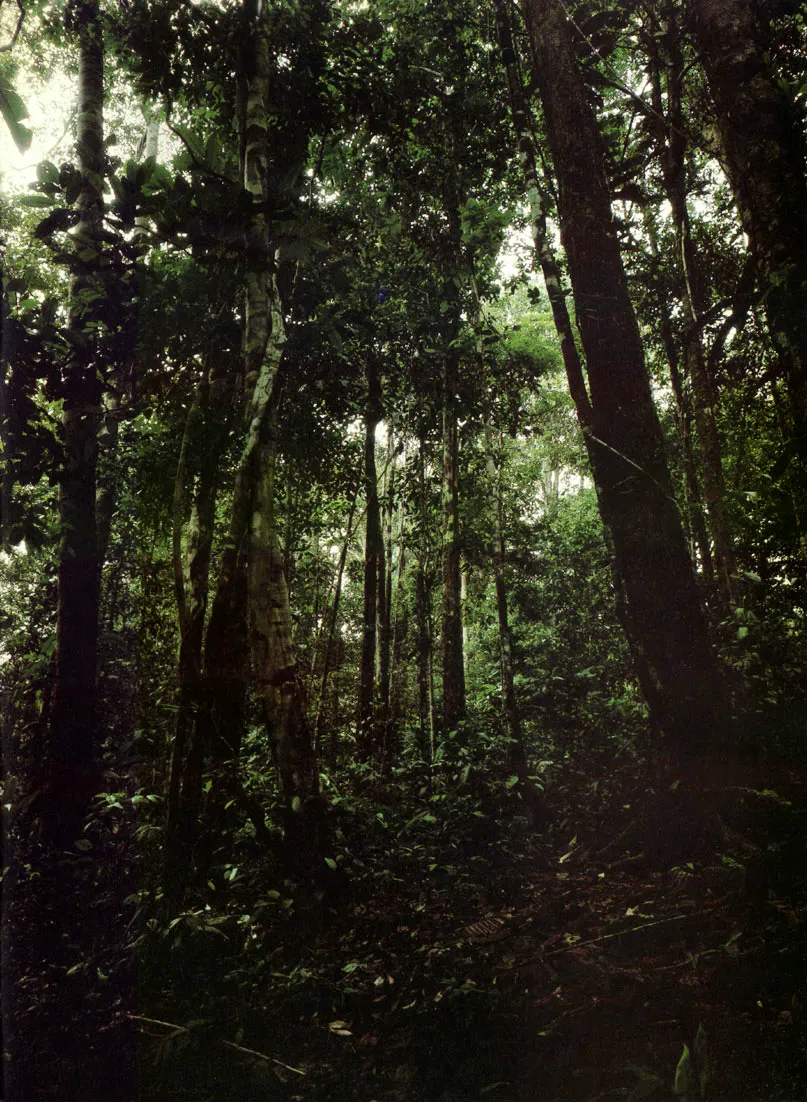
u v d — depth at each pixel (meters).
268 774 5.66
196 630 5.84
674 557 5.08
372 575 9.30
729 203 8.05
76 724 4.79
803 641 5.72
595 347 5.47
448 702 8.84
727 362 6.72
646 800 4.74
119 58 7.31
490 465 7.57
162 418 7.26
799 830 3.97
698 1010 2.93
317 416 8.58
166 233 5.77
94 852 4.11
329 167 8.61
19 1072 2.53
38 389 5.32
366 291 8.50
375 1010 3.31
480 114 7.94
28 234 6.80
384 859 4.66
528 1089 2.67
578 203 5.73
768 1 5.16
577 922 3.80
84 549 5.19
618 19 6.68
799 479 3.87
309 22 7.16
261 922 3.99
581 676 7.52
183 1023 3.14
